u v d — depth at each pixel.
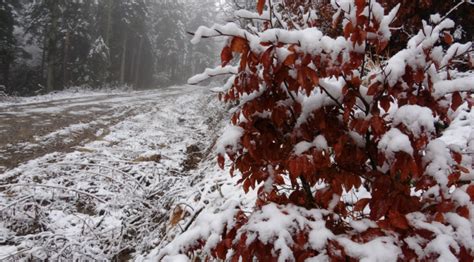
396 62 1.67
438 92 1.76
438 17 1.77
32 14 31.73
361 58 1.74
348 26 1.70
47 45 31.38
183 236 2.11
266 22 2.20
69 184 6.97
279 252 1.65
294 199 2.10
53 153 9.29
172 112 19.62
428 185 1.68
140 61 44.88
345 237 1.73
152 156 8.56
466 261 1.50
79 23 32.12
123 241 5.18
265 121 2.01
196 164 8.97
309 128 1.93
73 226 5.56
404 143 1.56
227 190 4.50
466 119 4.73
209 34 1.68
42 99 21.83
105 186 6.82
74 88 30.77
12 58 28.77
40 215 5.52
